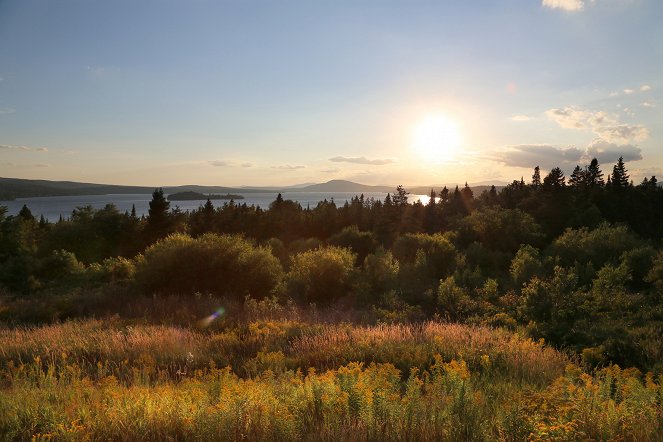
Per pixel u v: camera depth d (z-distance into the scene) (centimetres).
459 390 479
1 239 4216
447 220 7338
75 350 933
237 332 1214
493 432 384
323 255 2209
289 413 421
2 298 1922
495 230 4012
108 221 6419
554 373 709
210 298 1803
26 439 418
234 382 597
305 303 1952
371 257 2356
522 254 2817
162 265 1997
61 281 2597
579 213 5312
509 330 1296
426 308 1909
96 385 636
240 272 2002
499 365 774
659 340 962
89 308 1698
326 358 873
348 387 496
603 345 960
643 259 2505
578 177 7831
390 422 398
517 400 430
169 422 431
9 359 876
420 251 2959
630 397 456
